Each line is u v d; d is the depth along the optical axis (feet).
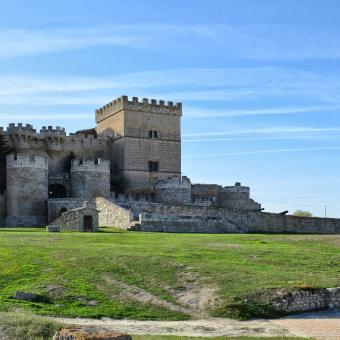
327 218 308.60
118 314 117.91
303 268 151.74
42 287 130.82
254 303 123.03
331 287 131.44
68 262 147.84
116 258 151.53
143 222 244.42
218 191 367.04
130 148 352.90
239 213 287.69
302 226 301.43
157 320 115.85
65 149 353.31
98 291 129.39
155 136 361.10
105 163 320.09
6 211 302.86
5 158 331.36
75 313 116.57
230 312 119.75
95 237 197.16
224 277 136.15
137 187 351.25
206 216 270.67
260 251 172.86
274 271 144.46
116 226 260.83
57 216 293.43
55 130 352.28
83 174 313.53
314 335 104.83
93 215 237.04
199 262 150.00
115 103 361.92
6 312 109.19
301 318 120.37
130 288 131.85
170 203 327.88
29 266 144.36
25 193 296.51
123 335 85.20
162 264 146.20
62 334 88.63
